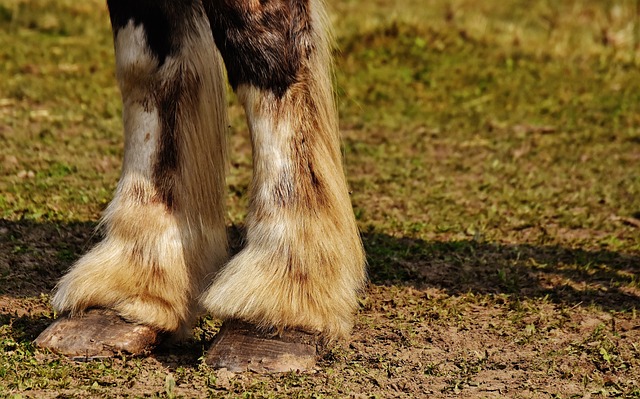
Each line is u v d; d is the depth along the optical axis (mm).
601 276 6082
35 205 6914
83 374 4281
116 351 4402
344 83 11500
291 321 4293
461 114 10664
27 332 4766
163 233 4516
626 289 5844
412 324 5188
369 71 11891
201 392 4133
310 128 4340
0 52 11727
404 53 12406
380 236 6805
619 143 9727
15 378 4195
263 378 4250
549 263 6336
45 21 13031
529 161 9148
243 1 4199
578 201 7898
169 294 4492
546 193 8094
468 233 6977
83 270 4520
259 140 4328
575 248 6691
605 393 4254
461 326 5172
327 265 4352
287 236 4293
